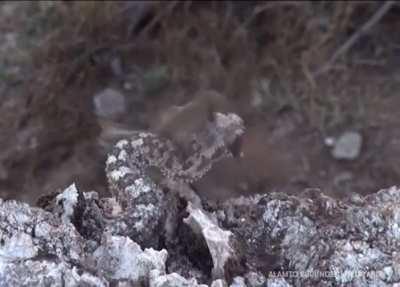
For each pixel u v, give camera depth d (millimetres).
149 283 3027
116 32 13656
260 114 12930
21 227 3242
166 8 13711
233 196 5586
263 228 3598
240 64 13500
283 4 13656
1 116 13016
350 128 12789
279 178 11594
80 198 3691
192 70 13453
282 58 13523
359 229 3445
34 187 12219
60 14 13805
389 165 12289
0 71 13430
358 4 13617
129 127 5137
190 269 3414
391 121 12883
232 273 3266
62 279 2934
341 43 13711
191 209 3520
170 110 4090
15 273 2959
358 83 13422
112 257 3133
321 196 3850
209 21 13852
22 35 13891
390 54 13734
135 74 13609
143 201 3557
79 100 13094
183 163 3803
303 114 12945
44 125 12836
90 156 12203
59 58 13398
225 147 3875
